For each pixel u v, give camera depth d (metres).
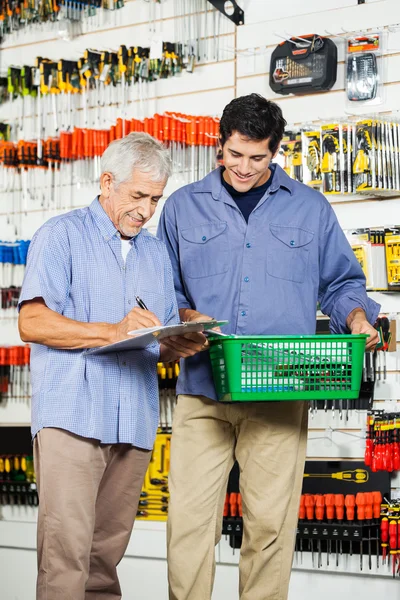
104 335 2.77
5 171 5.73
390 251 4.38
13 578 5.33
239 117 3.01
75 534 2.83
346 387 2.95
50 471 2.82
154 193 2.90
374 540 4.39
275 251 3.27
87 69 5.34
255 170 3.11
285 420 3.23
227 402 3.26
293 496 3.32
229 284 3.29
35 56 5.77
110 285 2.96
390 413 4.36
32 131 5.72
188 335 3.02
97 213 2.98
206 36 5.11
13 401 5.58
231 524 4.53
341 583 4.43
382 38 4.52
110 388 2.95
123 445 3.05
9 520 5.40
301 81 4.61
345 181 4.39
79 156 5.36
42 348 2.90
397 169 4.35
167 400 4.99
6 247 5.55
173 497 3.32
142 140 2.90
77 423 2.83
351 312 3.28
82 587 2.86
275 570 3.30
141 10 5.38
